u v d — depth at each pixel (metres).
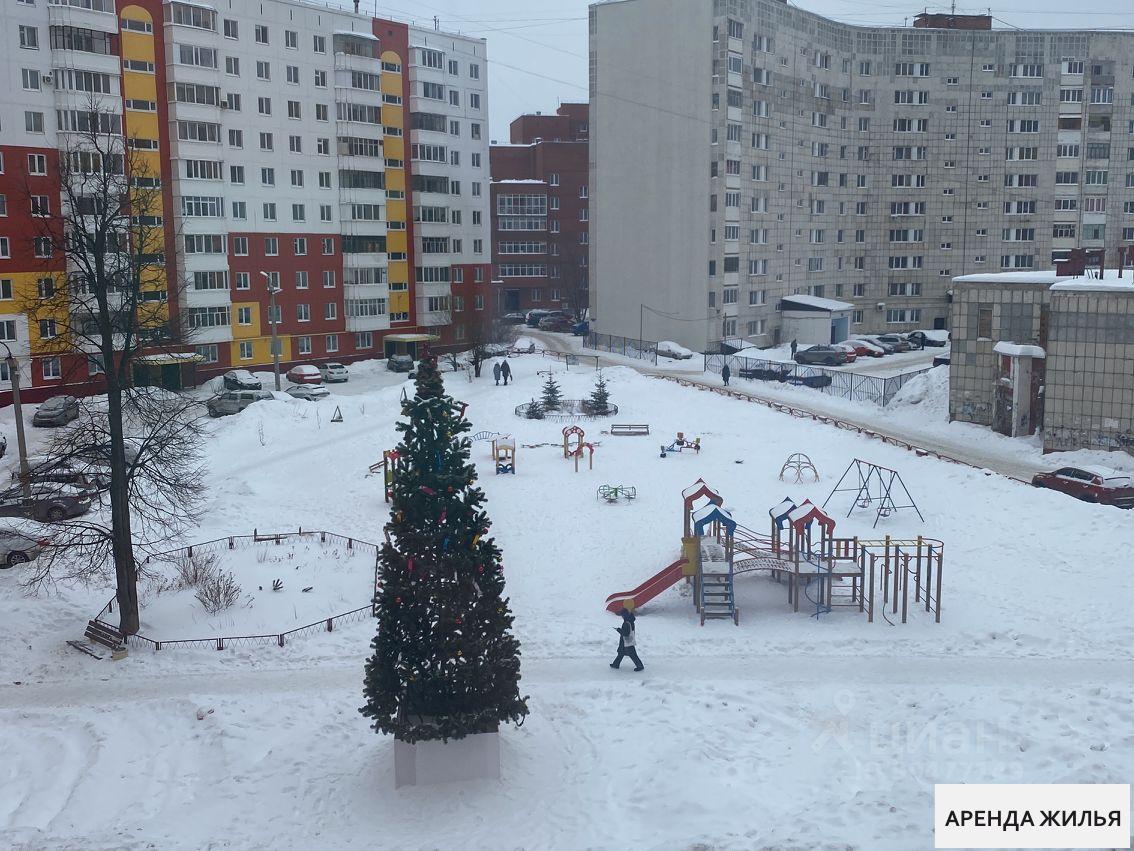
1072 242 93.06
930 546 25.73
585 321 102.81
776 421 51.56
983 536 31.27
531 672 22.39
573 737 18.88
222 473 44.59
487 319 83.81
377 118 79.69
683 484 40.25
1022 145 91.94
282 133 74.00
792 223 87.00
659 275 83.00
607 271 87.25
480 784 17.06
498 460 42.50
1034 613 24.92
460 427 17.48
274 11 72.75
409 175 83.62
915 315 94.19
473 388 64.19
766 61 81.56
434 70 83.62
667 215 81.81
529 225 119.06
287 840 15.73
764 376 66.38
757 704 19.56
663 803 15.42
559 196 119.62
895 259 93.38
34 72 59.69
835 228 91.62
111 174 27.20
